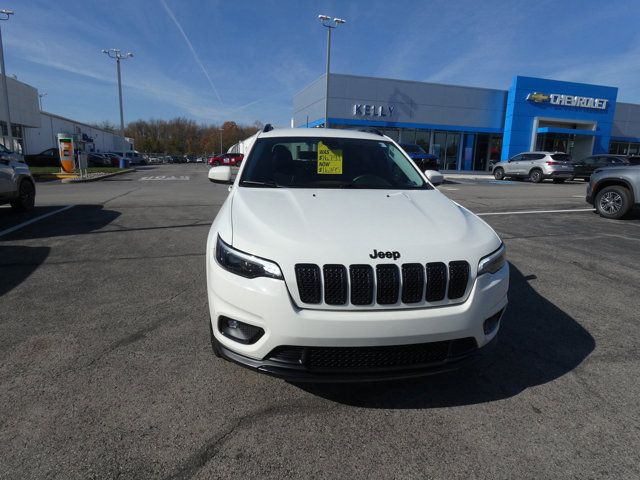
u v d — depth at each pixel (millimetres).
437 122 29938
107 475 1926
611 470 2043
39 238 6430
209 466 2006
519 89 29719
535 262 5648
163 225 7594
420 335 2225
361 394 2619
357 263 2215
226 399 2523
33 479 1885
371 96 28469
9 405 2398
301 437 2227
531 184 20812
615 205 9266
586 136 32094
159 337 3256
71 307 3789
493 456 2127
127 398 2498
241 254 2326
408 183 3615
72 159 22094
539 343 3342
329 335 2156
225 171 4062
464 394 2648
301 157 3709
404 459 2092
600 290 4590
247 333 2336
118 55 41781
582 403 2576
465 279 2344
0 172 7773
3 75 22891
